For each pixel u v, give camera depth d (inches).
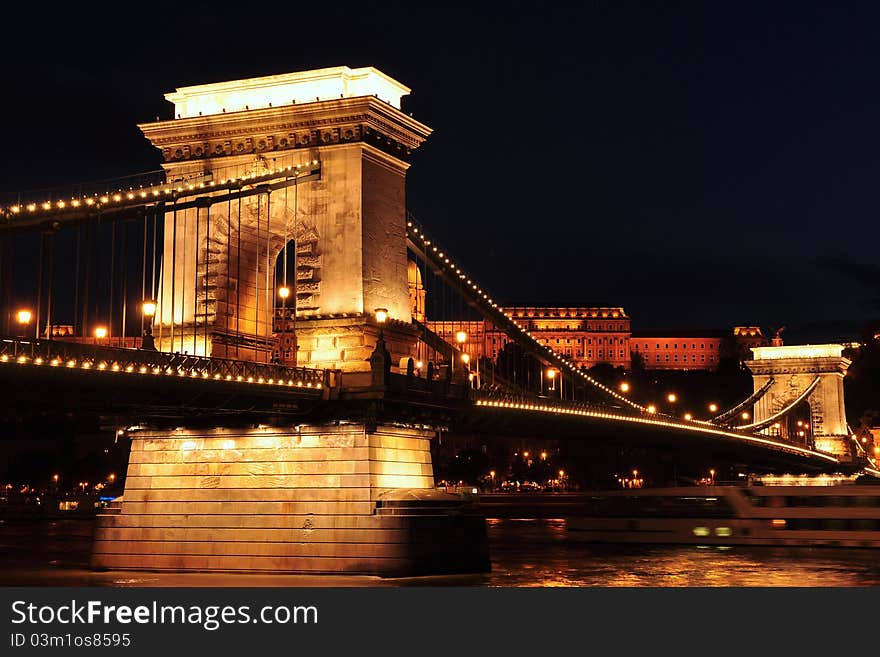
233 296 2365.9
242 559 2198.6
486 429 3068.4
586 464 7460.6
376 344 2267.5
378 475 2174.0
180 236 2395.4
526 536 4109.3
